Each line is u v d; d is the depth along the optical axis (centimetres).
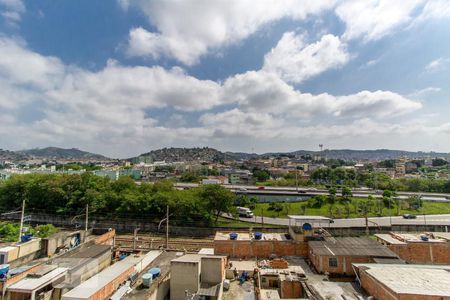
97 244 4116
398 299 2158
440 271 2728
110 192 7019
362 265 2978
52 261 3334
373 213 7594
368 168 19750
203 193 6681
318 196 8488
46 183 7181
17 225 5850
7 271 2956
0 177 11850
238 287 3155
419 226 5775
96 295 2544
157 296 2775
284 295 2911
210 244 5097
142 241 5366
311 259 3716
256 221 6800
